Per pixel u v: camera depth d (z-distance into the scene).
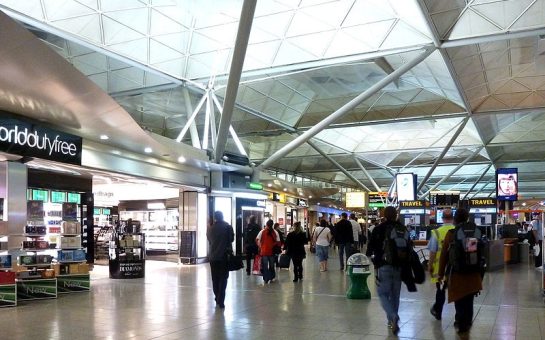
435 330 8.45
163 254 28.88
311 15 20.98
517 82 27.41
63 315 10.10
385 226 8.54
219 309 10.73
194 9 18.44
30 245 12.87
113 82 23.48
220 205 24.58
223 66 23.75
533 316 9.66
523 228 41.00
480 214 26.14
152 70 22.44
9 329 8.74
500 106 30.81
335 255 30.14
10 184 12.59
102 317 9.84
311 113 33.56
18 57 8.99
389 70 25.92
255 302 11.70
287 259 17.78
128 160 18.22
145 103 26.84
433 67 23.91
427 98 31.47
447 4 17.61
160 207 28.05
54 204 16.75
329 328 8.66
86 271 13.86
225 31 21.62
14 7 16.30
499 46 21.88
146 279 16.94
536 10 18.42
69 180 19.48
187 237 23.08
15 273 11.52
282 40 22.48
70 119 13.27
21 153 12.28
